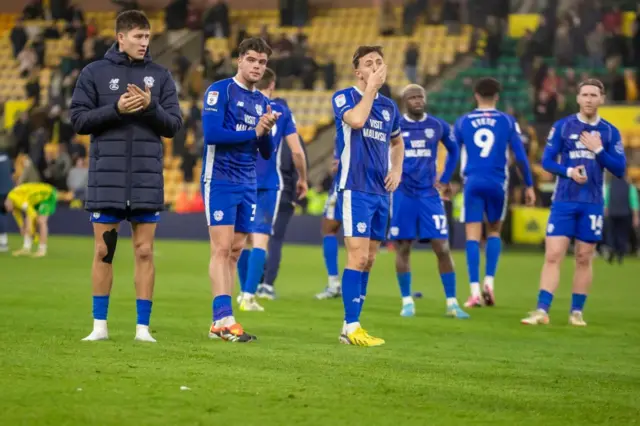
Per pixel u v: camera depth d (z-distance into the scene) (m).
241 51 23.09
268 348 21.31
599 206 28.84
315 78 90.06
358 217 22.64
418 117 30.36
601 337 25.98
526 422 14.04
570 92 83.25
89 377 16.33
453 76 89.38
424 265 54.88
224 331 22.52
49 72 98.06
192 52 96.69
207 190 22.86
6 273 42.56
